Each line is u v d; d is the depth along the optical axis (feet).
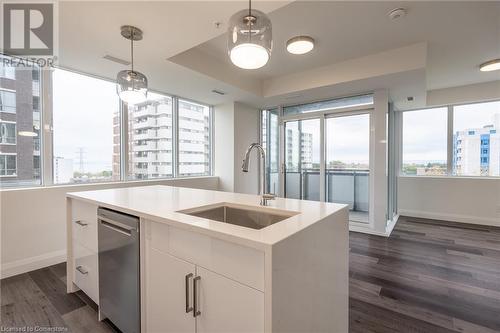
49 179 9.26
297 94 13.43
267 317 2.84
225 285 3.31
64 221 9.20
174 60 9.37
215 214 5.49
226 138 15.99
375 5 7.20
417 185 16.35
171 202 5.58
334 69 11.56
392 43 9.53
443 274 8.09
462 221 14.96
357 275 8.03
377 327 5.53
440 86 14.89
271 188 15.40
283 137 16.28
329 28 8.45
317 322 3.91
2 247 7.86
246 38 4.34
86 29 6.95
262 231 3.32
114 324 5.37
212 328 3.49
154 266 4.42
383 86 11.85
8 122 8.45
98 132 10.98
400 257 9.53
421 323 5.67
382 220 12.43
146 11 6.11
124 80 6.77
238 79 12.56
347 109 13.65
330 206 5.17
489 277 7.87
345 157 14.11
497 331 5.40
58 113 9.68
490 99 14.20
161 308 4.31
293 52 9.64
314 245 3.80
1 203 7.86
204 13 6.20
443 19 7.89
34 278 7.83
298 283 3.36
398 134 17.34
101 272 5.62
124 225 4.90
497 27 8.32
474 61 11.15
